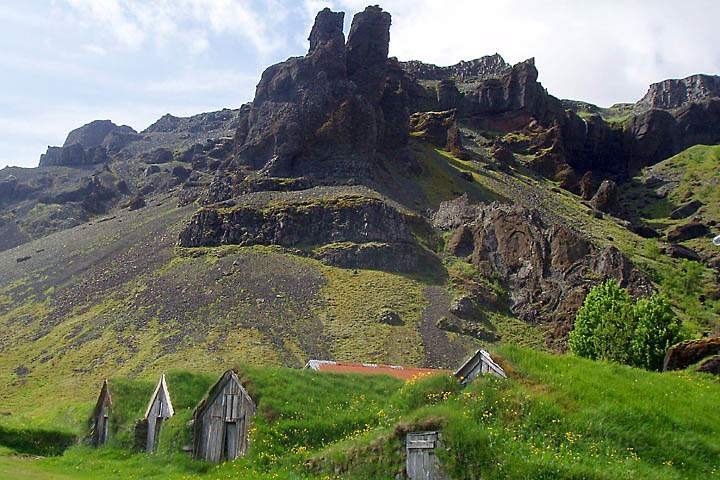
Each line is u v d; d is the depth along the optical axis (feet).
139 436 131.95
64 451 136.77
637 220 641.40
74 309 362.74
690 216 636.07
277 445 97.14
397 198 465.06
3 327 359.25
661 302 171.42
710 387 93.50
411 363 268.00
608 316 170.71
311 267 363.76
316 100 498.28
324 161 477.36
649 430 73.87
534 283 348.18
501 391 81.41
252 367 116.37
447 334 300.81
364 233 388.16
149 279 372.58
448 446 71.51
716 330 314.35
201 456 113.50
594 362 96.48
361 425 101.24
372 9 569.64
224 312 314.96
